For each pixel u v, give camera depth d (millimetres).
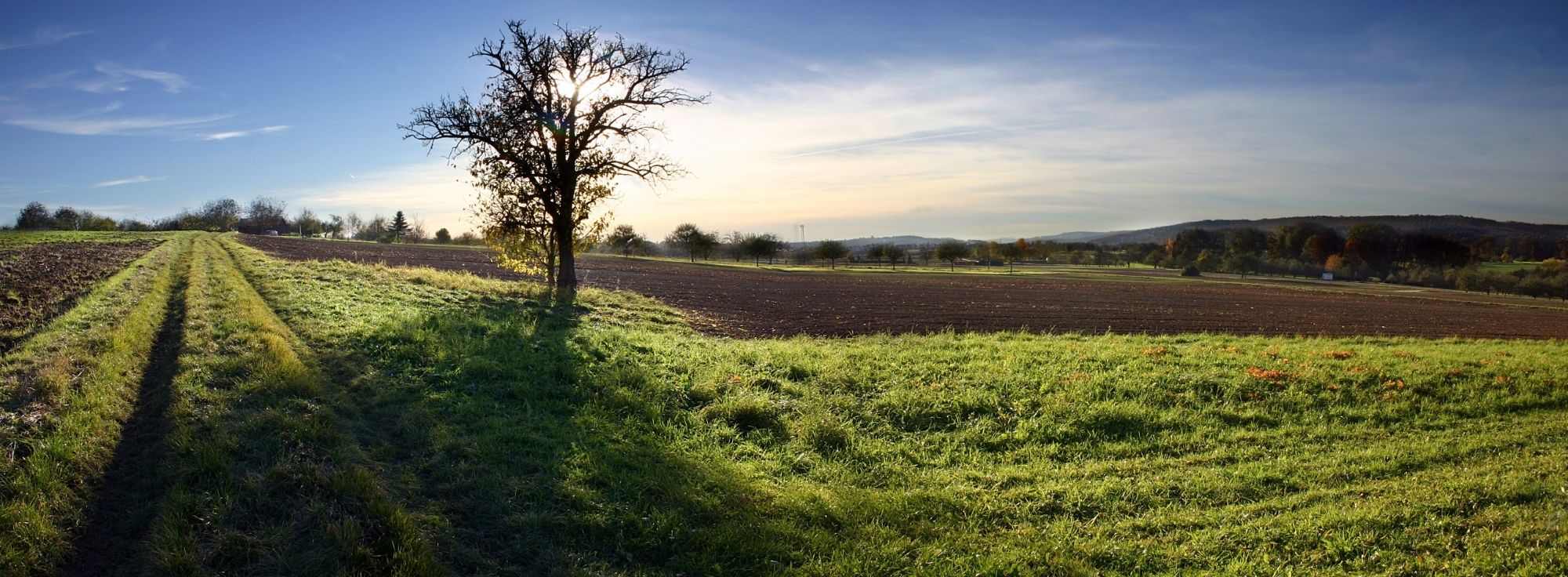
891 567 6316
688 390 11703
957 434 10477
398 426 8758
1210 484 8477
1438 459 9641
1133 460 9594
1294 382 13664
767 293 38531
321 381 10211
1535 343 25266
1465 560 6598
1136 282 71812
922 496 7945
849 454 9461
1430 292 74500
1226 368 14891
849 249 108500
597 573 5891
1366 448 10188
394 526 6066
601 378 11695
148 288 19859
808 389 12156
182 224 112500
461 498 7012
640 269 58250
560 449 8391
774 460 9070
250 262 32000
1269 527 7234
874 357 15039
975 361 14773
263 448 7504
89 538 5926
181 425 7949
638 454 8602
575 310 21750
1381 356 17625
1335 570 6398
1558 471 9000
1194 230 141500
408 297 21922
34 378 9250
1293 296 55281
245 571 5551
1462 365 16281
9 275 23125
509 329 15766
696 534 6617
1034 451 9984
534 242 27516
